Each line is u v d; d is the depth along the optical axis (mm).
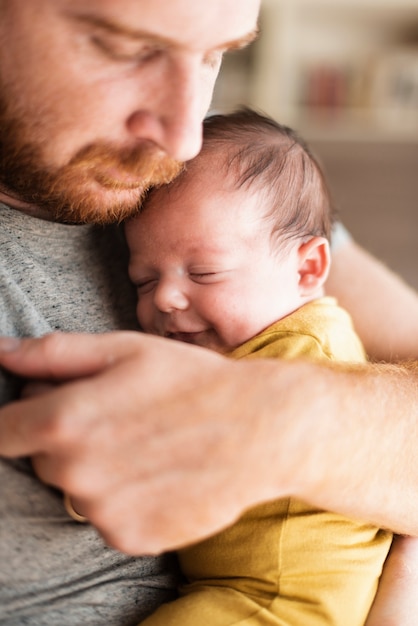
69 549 642
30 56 630
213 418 583
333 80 3201
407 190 2895
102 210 738
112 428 561
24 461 612
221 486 574
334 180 2863
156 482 566
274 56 3135
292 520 726
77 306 774
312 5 3102
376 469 663
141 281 902
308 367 664
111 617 694
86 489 559
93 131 660
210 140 934
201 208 875
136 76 643
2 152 678
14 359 598
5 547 599
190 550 771
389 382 715
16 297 689
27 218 749
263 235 898
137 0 589
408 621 742
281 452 591
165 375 591
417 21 3229
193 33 612
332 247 1146
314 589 715
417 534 765
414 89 3105
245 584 731
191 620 701
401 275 2840
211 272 873
